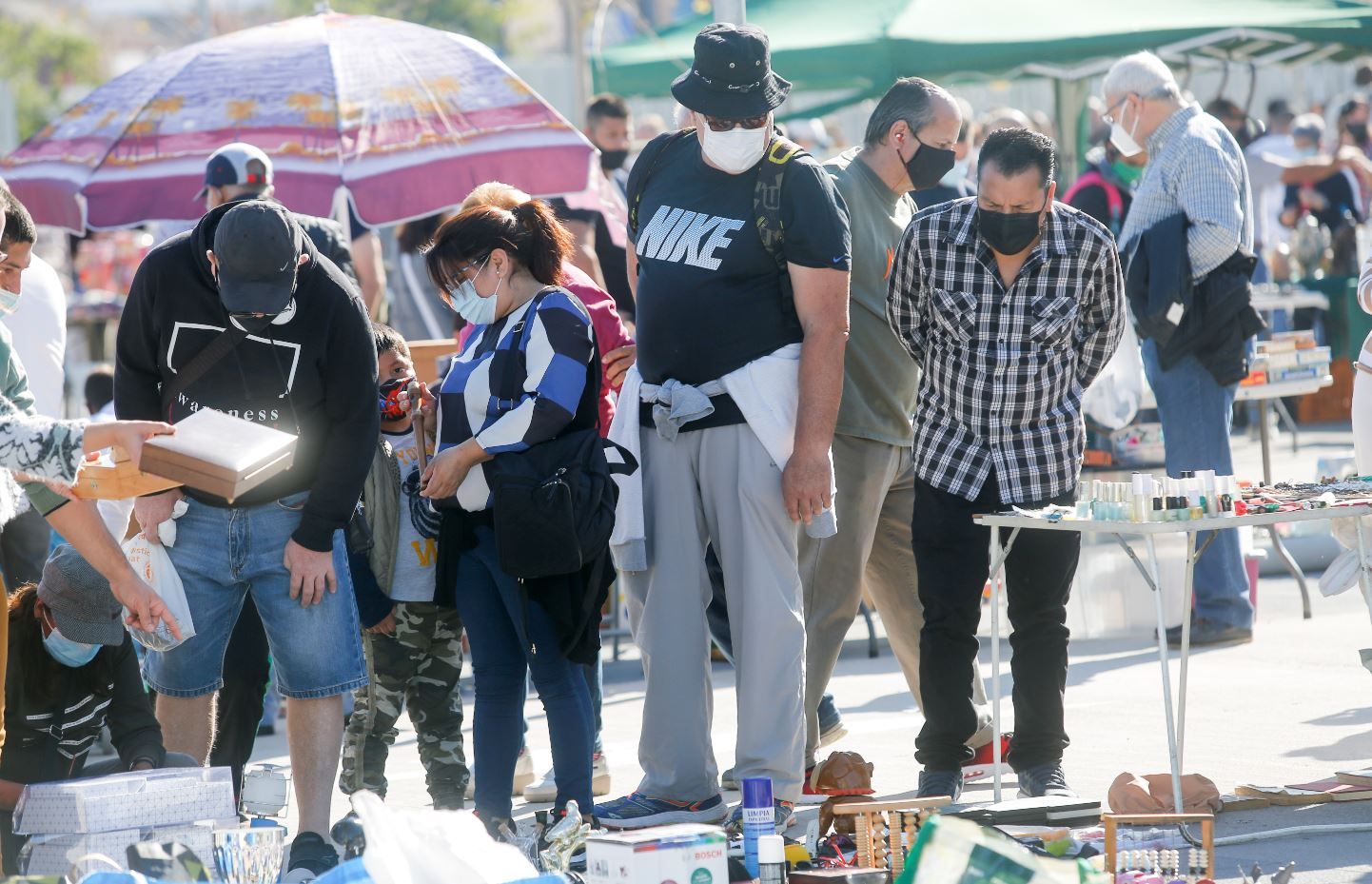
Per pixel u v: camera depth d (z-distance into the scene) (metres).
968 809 13.04
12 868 12.31
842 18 30.67
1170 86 21.84
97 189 22.38
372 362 13.39
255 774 13.46
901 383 15.72
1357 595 26.36
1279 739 16.89
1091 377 14.94
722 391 14.04
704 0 40.16
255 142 22.50
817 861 12.31
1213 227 21.33
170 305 12.95
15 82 128.62
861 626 26.80
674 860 10.83
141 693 14.19
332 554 13.38
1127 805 13.50
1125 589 23.48
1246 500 13.46
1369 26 30.73
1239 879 12.03
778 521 14.09
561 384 13.40
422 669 15.86
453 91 23.25
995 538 13.95
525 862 10.59
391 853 10.20
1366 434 15.85
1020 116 30.81
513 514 13.10
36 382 17.02
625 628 26.84
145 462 10.95
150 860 10.56
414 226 27.91
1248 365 22.12
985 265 14.27
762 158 13.95
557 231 14.19
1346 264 44.28
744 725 14.20
